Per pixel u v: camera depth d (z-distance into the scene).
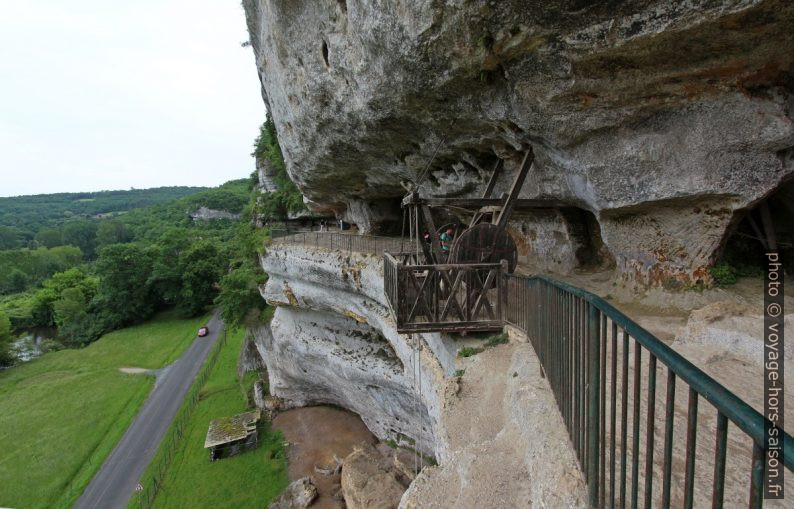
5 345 44.28
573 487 3.47
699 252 8.09
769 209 8.30
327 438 22.00
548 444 4.15
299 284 21.58
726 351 5.70
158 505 19.03
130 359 42.16
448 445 6.15
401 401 17.58
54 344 49.75
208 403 28.89
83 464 24.36
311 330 22.80
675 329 7.35
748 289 7.92
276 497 17.64
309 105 12.45
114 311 53.06
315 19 10.02
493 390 6.69
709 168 6.96
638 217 8.59
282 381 26.14
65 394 34.59
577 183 8.67
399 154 12.70
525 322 7.22
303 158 16.83
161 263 53.81
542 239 13.83
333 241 20.16
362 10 7.93
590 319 3.23
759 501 1.55
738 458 3.51
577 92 6.93
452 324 8.18
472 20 6.49
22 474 23.66
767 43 5.67
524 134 8.52
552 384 5.01
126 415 29.83
